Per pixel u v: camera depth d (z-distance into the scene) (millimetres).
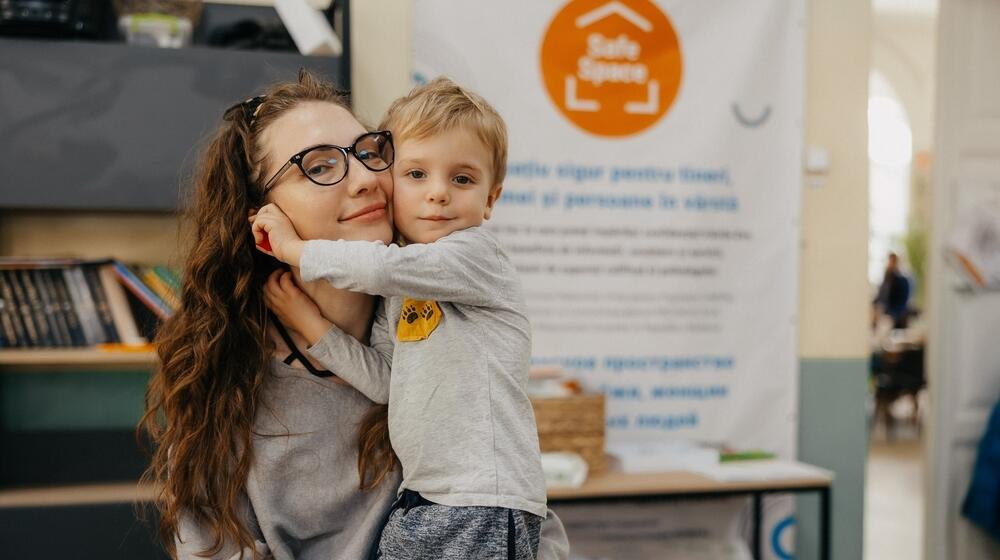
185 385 1080
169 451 1103
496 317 1110
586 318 2947
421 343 1065
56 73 2248
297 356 1109
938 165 3457
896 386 7336
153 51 2289
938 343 3459
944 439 3445
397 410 1061
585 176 2928
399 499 1091
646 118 2963
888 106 10445
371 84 2791
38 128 2242
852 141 3154
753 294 3057
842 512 3170
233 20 2678
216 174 1139
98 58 2266
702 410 3035
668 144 2982
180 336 1124
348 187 1063
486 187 1163
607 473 2668
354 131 1110
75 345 2357
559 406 2590
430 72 2797
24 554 2223
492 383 1063
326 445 1100
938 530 3459
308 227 1053
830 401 3156
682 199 2996
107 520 2258
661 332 2998
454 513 1009
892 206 10508
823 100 3129
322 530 1119
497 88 2848
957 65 3447
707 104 3002
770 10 3027
